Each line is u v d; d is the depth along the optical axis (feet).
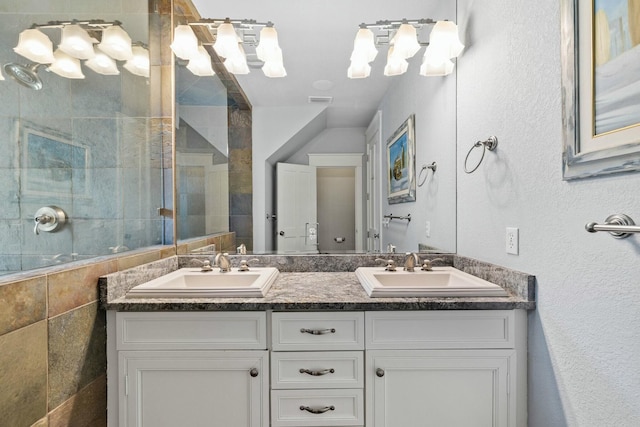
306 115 5.74
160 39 5.36
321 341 3.55
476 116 4.53
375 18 5.31
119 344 3.52
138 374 3.54
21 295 2.57
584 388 2.74
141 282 4.22
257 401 3.55
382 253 5.70
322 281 4.66
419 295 3.67
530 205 3.41
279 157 5.79
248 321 3.56
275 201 5.81
